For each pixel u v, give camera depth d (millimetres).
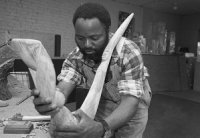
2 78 1182
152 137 2715
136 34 5656
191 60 6121
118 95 869
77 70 892
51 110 519
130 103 705
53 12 4500
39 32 4336
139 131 972
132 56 754
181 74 5816
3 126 874
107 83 829
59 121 551
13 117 931
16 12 4031
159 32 6148
